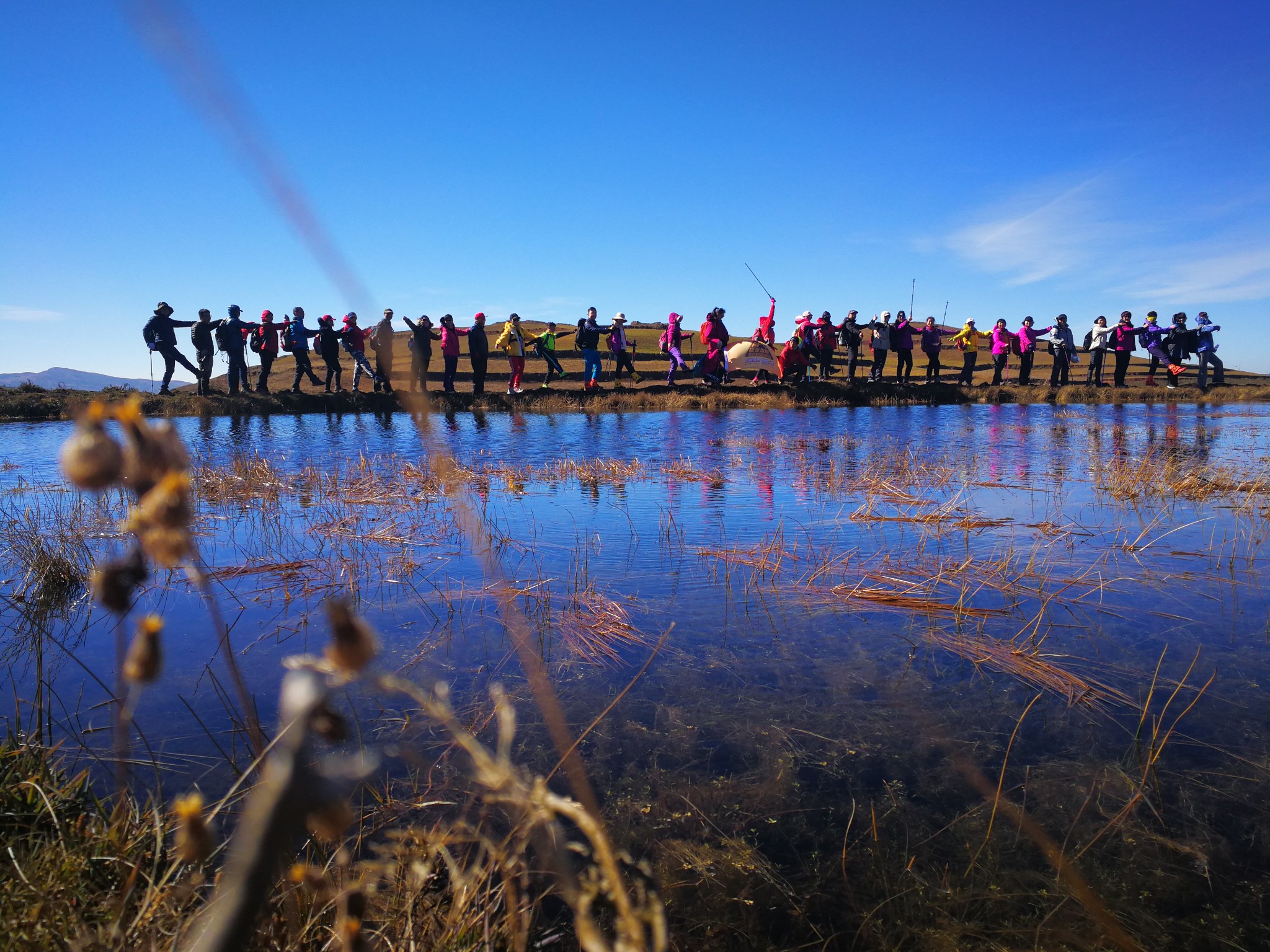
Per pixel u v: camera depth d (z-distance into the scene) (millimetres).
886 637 4320
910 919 2344
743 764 3105
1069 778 2984
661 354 38312
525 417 19469
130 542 6020
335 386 21672
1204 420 17906
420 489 8906
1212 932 2271
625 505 8016
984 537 6488
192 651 4094
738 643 4227
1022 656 4004
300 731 476
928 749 3207
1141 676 3805
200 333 20984
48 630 4410
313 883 1100
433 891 2225
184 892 1648
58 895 1948
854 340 26000
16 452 12961
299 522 7270
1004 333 26734
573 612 4641
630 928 905
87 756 3025
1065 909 2375
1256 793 2873
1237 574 5344
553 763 3074
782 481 9516
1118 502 7973
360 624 550
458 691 3650
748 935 2285
